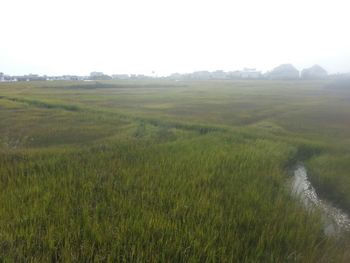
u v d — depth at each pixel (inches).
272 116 1197.1
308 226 254.2
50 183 318.3
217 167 419.8
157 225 227.5
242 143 614.5
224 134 713.6
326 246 236.1
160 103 1637.6
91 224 230.5
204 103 1669.5
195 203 276.2
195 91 2874.0
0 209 247.0
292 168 518.9
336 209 354.9
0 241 202.2
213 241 211.8
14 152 479.2
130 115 1039.0
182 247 201.3
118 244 200.2
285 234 235.9
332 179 412.5
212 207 270.8
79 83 4178.2
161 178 349.4
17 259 186.1
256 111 1339.8
